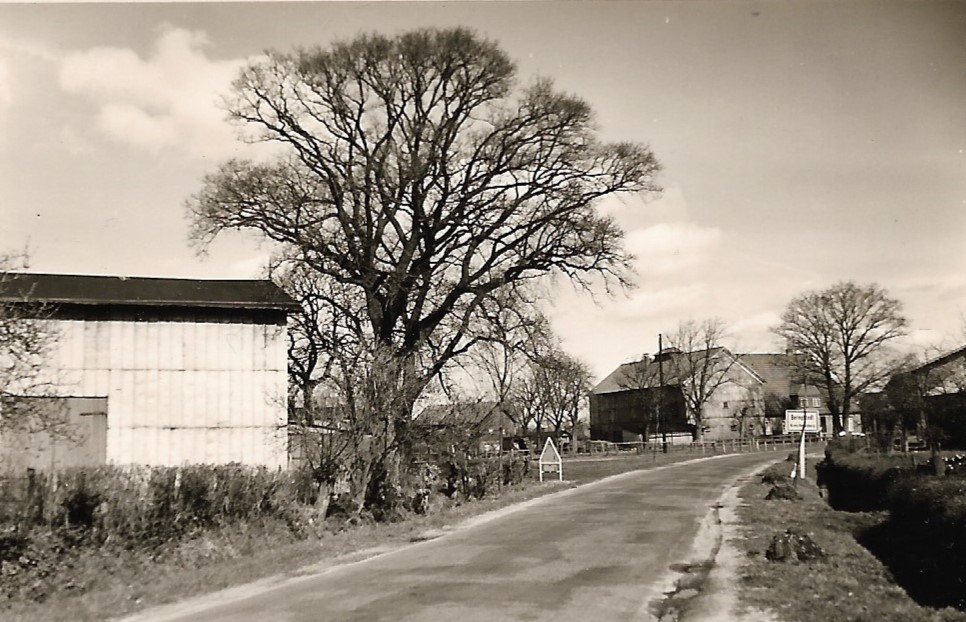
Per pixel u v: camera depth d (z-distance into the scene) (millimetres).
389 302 32156
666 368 91125
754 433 92812
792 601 10477
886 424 31578
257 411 26125
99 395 24875
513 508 24875
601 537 16984
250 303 26109
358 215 32438
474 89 32156
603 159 33688
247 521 16719
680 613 10188
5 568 11891
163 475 15023
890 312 64812
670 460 56438
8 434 21797
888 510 18000
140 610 10984
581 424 105688
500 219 33125
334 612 10328
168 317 25766
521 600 10898
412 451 24453
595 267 34000
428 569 13531
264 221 31547
